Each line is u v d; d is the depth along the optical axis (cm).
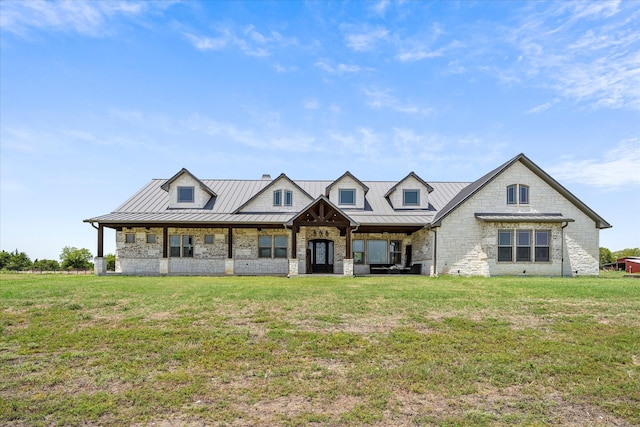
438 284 1585
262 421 520
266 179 3025
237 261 2550
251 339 812
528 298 1187
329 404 567
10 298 1167
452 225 2217
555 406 568
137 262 2542
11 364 701
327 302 1130
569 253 2195
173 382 627
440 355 736
